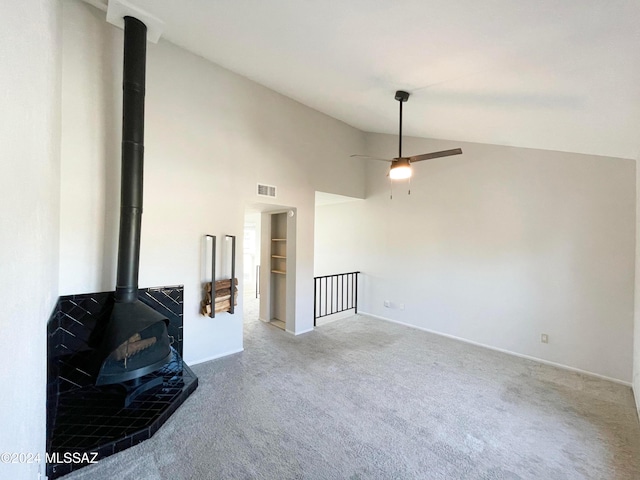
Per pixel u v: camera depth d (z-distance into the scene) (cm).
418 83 262
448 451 201
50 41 181
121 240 249
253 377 304
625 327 301
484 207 404
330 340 421
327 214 635
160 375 289
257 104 386
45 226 170
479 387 290
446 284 445
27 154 127
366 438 212
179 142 319
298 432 218
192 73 327
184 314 323
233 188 364
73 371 254
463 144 425
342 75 286
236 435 213
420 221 477
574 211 333
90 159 262
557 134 284
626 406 260
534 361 356
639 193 278
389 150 516
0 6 96
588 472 185
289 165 426
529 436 218
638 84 166
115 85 275
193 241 330
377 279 541
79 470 178
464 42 183
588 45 150
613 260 308
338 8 180
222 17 234
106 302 269
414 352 379
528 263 366
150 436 209
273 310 521
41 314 156
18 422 112
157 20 255
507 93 232
